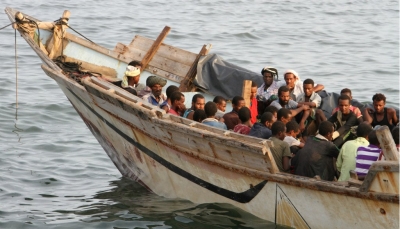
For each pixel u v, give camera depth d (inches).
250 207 842.8
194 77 1159.6
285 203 793.6
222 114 968.9
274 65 1817.2
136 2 2819.9
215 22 2416.3
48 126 1337.4
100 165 1136.8
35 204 958.4
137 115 904.9
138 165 1003.9
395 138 836.6
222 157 829.8
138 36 1268.5
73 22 2322.8
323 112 974.4
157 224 876.0
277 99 1016.9
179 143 874.8
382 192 689.6
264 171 791.7
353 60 1875.0
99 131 1066.7
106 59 1244.5
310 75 1708.9
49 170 1100.5
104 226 875.4
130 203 956.6
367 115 925.8
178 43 2068.2
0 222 892.0
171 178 941.8
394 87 1581.0
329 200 744.3
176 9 2679.6
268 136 848.9
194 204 924.6
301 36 2217.0
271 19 2519.7
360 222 729.6
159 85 994.7
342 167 791.7
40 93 1544.0
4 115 1380.4
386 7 2847.0
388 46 2063.2
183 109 973.8
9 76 1676.9
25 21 1213.1
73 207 948.0
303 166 803.4
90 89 973.8
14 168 1100.5
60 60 1211.2
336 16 2628.0
